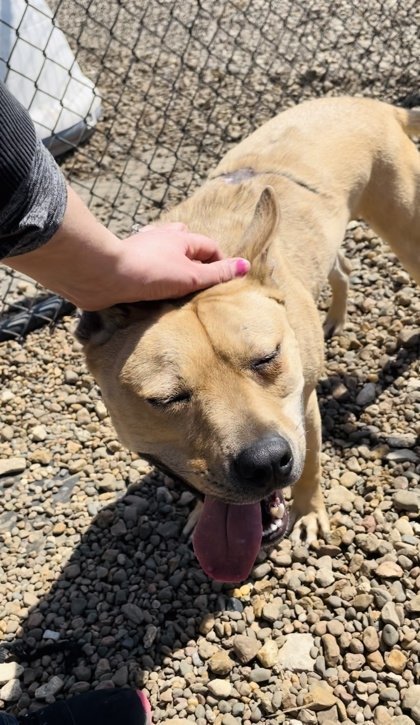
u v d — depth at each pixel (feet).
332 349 2.99
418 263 2.78
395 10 5.44
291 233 2.37
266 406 1.75
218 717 1.95
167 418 1.75
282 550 2.31
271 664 2.02
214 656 2.05
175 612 2.22
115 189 4.25
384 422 2.66
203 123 4.70
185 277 1.73
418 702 1.87
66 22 6.04
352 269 3.35
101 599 2.29
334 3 5.57
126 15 6.03
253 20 5.69
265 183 2.44
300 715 1.90
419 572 2.14
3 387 3.16
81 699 1.95
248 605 2.19
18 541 2.54
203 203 2.40
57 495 2.67
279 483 1.69
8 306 3.57
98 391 3.02
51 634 2.21
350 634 2.05
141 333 1.79
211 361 1.73
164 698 2.00
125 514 2.50
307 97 4.78
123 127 4.83
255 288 1.92
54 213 1.38
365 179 2.63
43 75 4.36
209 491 1.73
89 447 2.81
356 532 2.31
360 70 4.93
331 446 2.63
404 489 2.39
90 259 1.51
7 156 1.30
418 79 4.69
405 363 2.86
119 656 2.12
